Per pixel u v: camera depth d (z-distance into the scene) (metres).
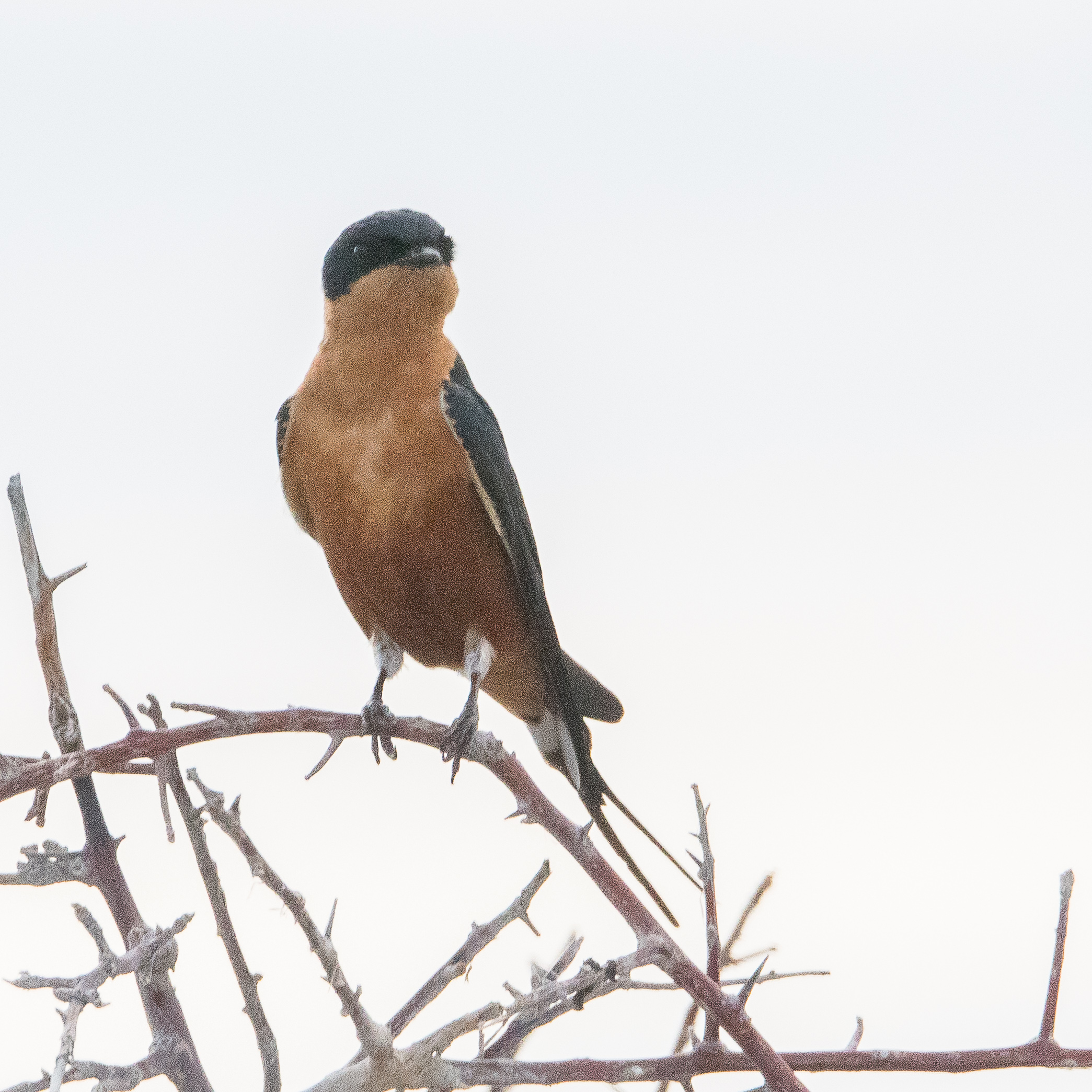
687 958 6.31
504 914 6.65
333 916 5.82
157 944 5.61
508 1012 5.90
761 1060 6.10
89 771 6.14
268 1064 5.91
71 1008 5.19
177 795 6.34
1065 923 6.24
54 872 6.47
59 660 6.69
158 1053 5.82
